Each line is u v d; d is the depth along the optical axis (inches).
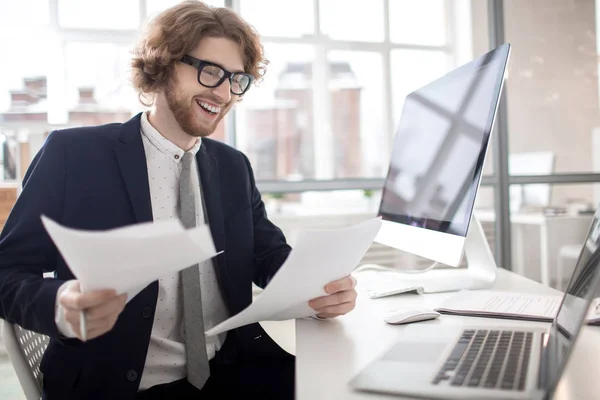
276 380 44.9
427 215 48.1
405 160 56.8
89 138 42.6
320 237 28.1
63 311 29.6
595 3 125.9
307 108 128.6
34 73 107.6
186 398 40.8
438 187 47.4
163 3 109.1
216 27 43.0
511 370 23.2
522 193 120.7
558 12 123.2
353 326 36.2
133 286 26.7
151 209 41.7
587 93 125.5
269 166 119.0
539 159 120.9
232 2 107.1
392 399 22.0
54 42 107.4
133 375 38.3
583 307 22.8
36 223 38.0
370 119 129.0
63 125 96.3
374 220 31.6
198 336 41.0
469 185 41.5
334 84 125.6
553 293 45.5
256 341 46.3
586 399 23.6
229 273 45.8
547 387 20.3
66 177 40.4
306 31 119.6
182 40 41.7
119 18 108.5
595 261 26.5
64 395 37.6
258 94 112.7
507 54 40.9
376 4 125.0
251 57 47.2
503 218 117.6
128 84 48.9
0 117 106.6
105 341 38.2
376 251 116.5
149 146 44.1
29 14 106.2
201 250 25.3
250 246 47.5
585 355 29.8
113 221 40.5
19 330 36.8
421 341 29.5
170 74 43.0
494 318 36.5
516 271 120.6
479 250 51.4
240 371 45.4
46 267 39.0
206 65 42.3
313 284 32.2
